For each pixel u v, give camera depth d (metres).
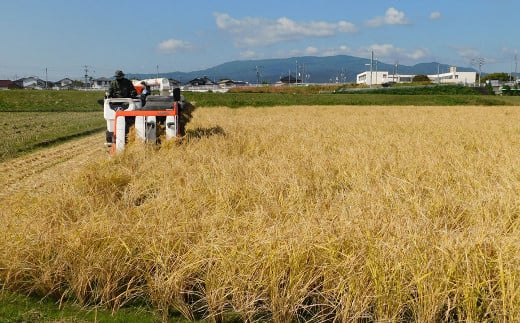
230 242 5.56
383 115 33.22
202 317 5.23
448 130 20.02
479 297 4.84
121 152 12.31
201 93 64.88
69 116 36.00
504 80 157.25
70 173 10.43
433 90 80.25
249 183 8.38
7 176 12.44
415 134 18.09
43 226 6.26
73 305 5.43
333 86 102.25
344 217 5.98
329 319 5.05
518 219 6.29
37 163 14.45
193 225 6.21
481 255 4.92
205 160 11.25
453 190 8.13
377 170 9.97
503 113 35.28
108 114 15.13
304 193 8.07
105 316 5.21
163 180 9.16
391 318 4.82
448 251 5.00
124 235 5.80
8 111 44.38
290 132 18.64
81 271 5.46
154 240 5.66
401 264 4.93
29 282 5.62
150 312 5.29
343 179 9.84
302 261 5.17
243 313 5.10
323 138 16.55
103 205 7.69
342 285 4.95
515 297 4.59
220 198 7.60
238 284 5.16
